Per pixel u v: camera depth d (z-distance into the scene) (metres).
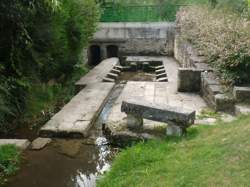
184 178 5.10
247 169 4.93
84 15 14.35
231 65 9.41
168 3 24.31
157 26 22.77
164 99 10.59
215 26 12.14
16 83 9.12
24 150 7.42
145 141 7.27
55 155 7.23
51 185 6.10
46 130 8.22
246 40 9.45
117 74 17.66
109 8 23.62
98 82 14.05
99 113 10.06
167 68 17.89
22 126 8.96
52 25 10.40
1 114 8.38
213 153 5.66
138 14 23.84
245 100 8.78
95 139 8.05
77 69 15.15
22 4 8.36
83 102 10.73
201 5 19.67
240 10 15.21
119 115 8.86
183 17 18.53
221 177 4.88
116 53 23.53
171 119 7.14
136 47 23.06
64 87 12.93
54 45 10.95
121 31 22.89
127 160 6.31
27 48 9.35
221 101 8.85
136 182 5.43
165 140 7.04
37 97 10.38
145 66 20.28
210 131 6.90
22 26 8.66
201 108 9.39
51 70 11.77
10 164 6.74
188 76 11.37
